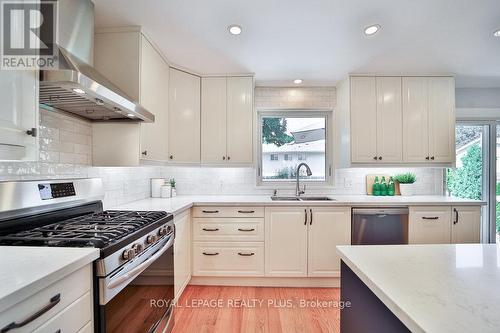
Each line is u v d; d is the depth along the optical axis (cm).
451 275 77
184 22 182
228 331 182
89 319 95
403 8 167
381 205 249
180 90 258
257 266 248
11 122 93
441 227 249
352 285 97
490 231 314
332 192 314
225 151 275
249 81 275
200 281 254
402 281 73
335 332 181
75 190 157
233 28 190
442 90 276
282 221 249
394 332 69
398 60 245
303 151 323
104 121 190
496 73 274
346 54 233
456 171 318
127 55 188
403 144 274
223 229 249
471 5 163
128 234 120
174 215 195
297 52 229
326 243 249
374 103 274
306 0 159
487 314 55
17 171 130
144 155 197
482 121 315
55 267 78
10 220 118
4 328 63
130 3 161
